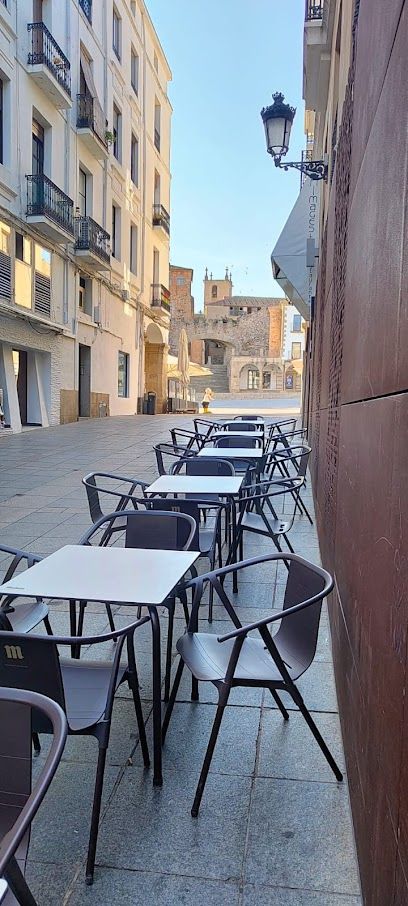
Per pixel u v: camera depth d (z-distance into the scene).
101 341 21.22
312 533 6.23
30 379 16.62
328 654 3.53
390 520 1.55
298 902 1.91
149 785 2.45
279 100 7.05
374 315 1.93
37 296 15.70
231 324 61.62
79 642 1.99
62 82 15.86
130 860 2.07
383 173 1.79
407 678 1.31
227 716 2.93
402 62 1.51
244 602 4.29
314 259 9.36
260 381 57.75
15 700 1.54
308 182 10.26
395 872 1.38
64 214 16.55
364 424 2.13
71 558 2.90
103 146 19.31
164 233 28.58
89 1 18.81
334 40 5.86
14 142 14.19
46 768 1.39
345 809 2.30
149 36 25.83
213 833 2.19
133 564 2.80
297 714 2.94
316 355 8.02
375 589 1.78
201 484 5.18
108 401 22.12
